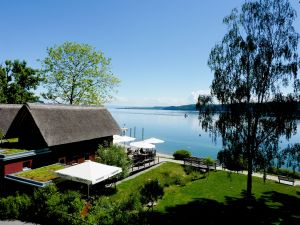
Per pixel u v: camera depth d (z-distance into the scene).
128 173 21.48
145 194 16.39
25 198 14.28
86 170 15.59
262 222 14.70
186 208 16.36
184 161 29.33
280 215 15.84
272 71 15.51
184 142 65.56
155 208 16.17
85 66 36.44
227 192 20.06
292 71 14.68
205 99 17.11
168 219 14.52
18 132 21.03
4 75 41.16
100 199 15.10
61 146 21.30
